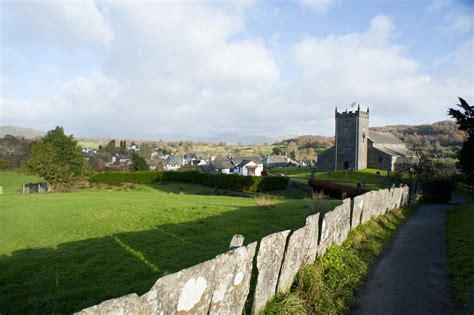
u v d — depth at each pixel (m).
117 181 46.12
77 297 6.55
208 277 4.54
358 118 60.28
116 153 103.12
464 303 6.77
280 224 12.65
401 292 7.46
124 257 9.04
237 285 5.20
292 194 34.28
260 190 37.72
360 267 8.77
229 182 40.25
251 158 98.75
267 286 5.91
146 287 6.89
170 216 14.78
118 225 13.23
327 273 7.81
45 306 6.23
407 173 42.09
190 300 4.23
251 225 12.62
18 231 12.88
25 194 28.94
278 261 6.23
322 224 8.52
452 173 40.66
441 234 13.58
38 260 8.91
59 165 36.25
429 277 8.41
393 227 14.50
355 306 6.77
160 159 109.19
